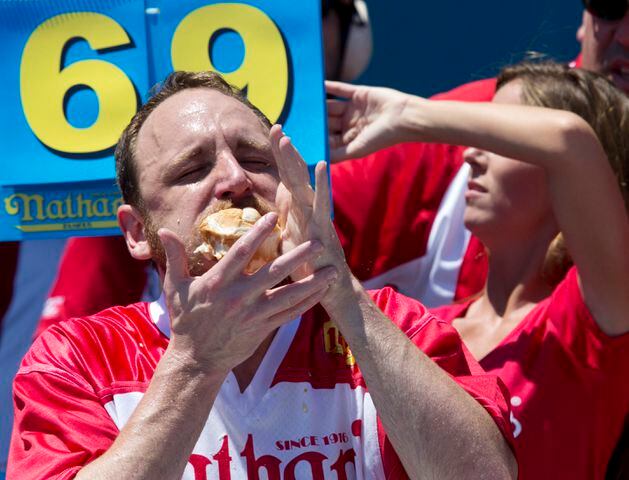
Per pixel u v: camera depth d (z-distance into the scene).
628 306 5.24
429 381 3.61
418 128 5.64
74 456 3.62
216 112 3.90
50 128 4.90
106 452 3.41
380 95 5.82
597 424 5.25
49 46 4.93
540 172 5.58
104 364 3.94
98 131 4.88
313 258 3.47
